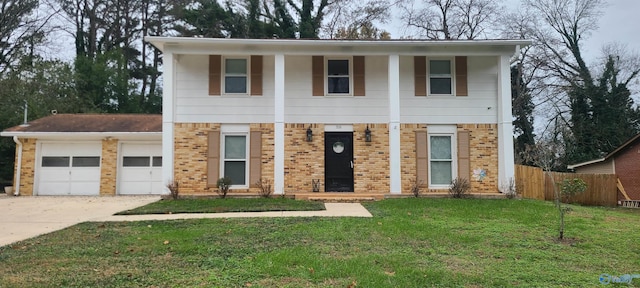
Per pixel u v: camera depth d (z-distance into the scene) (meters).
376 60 15.30
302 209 11.30
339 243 7.12
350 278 5.16
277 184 14.26
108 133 16.94
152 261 5.99
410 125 15.10
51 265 5.78
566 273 5.58
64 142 17.39
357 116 15.12
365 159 14.94
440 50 14.73
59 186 17.22
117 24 34.09
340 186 14.97
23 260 6.06
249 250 6.61
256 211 11.05
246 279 5.12
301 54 14.64
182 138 14.73
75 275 5.28
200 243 7.13
